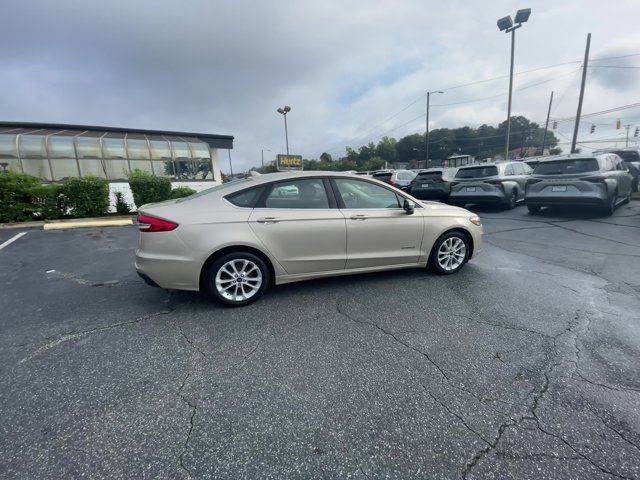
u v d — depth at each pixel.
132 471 1.59
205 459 1.66
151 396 2.10
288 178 3.57
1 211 8.92
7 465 1.61
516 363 2.40
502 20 18.50
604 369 2.31
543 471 1.57
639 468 1.58
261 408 2.00
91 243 6.75
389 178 15.65
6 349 2.65
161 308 3.41
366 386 2.18
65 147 13.66
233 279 3.36
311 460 1.65
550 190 8.10
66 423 1.88
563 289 3.76
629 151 13.85
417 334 2.82
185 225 3.12
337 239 3.64
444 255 4.29
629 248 5.36
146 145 15.41
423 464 1.62
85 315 3.27
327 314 3.21
